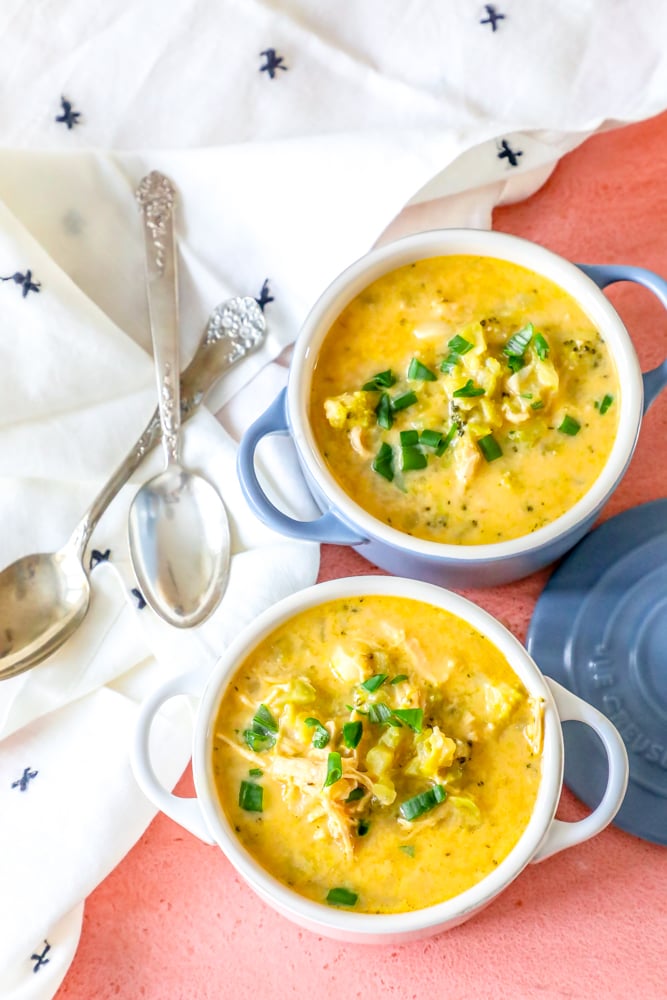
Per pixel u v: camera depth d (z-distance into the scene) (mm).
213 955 549
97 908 553
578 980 540
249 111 594
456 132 570
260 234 583
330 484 525
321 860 496
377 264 541
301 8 593
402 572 547
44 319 562
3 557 564
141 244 590
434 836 496
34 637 559
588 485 529
